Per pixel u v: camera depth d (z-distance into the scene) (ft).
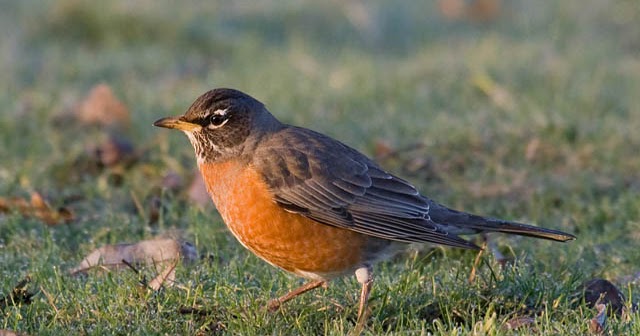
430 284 30.04
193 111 29.60
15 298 28.86
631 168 42.98
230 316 27.81
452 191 40.57
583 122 47.80
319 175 28.78
